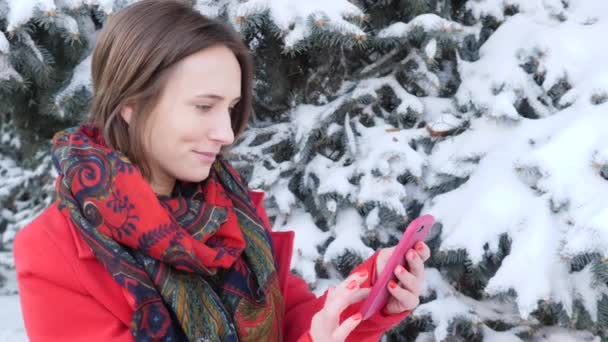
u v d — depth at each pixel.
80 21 2.14
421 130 2.18
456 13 2.40
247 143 2.28
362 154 2.16
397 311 1.03
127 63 0.91
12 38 2.01
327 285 2.16
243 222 1.12
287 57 2.31
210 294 0.97
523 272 1.75
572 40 2.10
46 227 0.94
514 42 2.18
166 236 0.92
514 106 2.12
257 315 1.04
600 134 1.82
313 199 2.24
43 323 0.90
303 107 2.29
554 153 1.81
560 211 1.80
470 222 1.90
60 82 2.29
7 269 3.62
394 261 0.92
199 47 0.91
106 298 0.91
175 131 0.93
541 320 2.07
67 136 0.99
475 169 2.05
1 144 3.56
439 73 2.32
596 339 1.96
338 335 0.84
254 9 1.89
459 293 2.13
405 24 2.08
